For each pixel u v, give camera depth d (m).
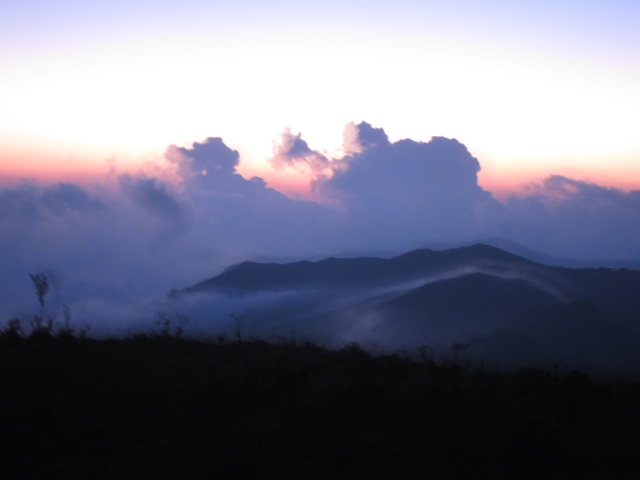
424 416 9.62
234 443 8.64
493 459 7.78
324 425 8.84
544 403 10.14
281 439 8.71
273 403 10.23
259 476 7.51
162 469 7.80
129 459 8.05
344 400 9.94
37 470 7.51
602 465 7.75
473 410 9.77
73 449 8.19
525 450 7.79
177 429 9.16
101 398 10.03
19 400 9.65
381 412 9.64
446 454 8.02
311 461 8.14
